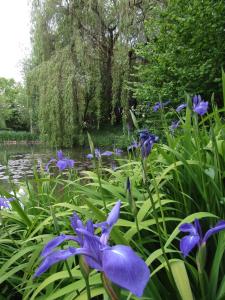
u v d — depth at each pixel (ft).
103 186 8.06
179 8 29.94
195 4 26.78
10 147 87.92
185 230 3.90
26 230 8.34
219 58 26.43
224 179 7.55
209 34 26.76
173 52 29.27
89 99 64.18
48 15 57.98
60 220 8.54
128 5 52.60
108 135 68.03
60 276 5.08
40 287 4.99
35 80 59.36
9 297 6.63
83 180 15.76
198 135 7.46
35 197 11.92
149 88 30.45
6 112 136.56
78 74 57.26
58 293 4.72
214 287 4.91
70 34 57.67
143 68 36.42
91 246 3.04
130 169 10.77
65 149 58.65
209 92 26.89
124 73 54.80
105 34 61.05
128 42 53.31
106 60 62.85
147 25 35.06
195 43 28.04
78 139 60.54
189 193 7.46
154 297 4.90
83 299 4.48
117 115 71.92
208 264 6.31
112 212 3.49
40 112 57.36
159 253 5.01
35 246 6.53
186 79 27.94
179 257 6.23
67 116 56.13
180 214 7.26
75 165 31.86
